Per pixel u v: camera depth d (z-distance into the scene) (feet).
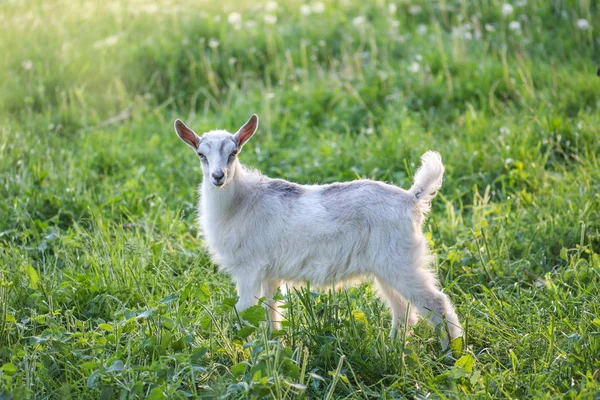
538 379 13.67
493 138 25.07
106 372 13.14
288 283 16.55
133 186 23.16
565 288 17.54
